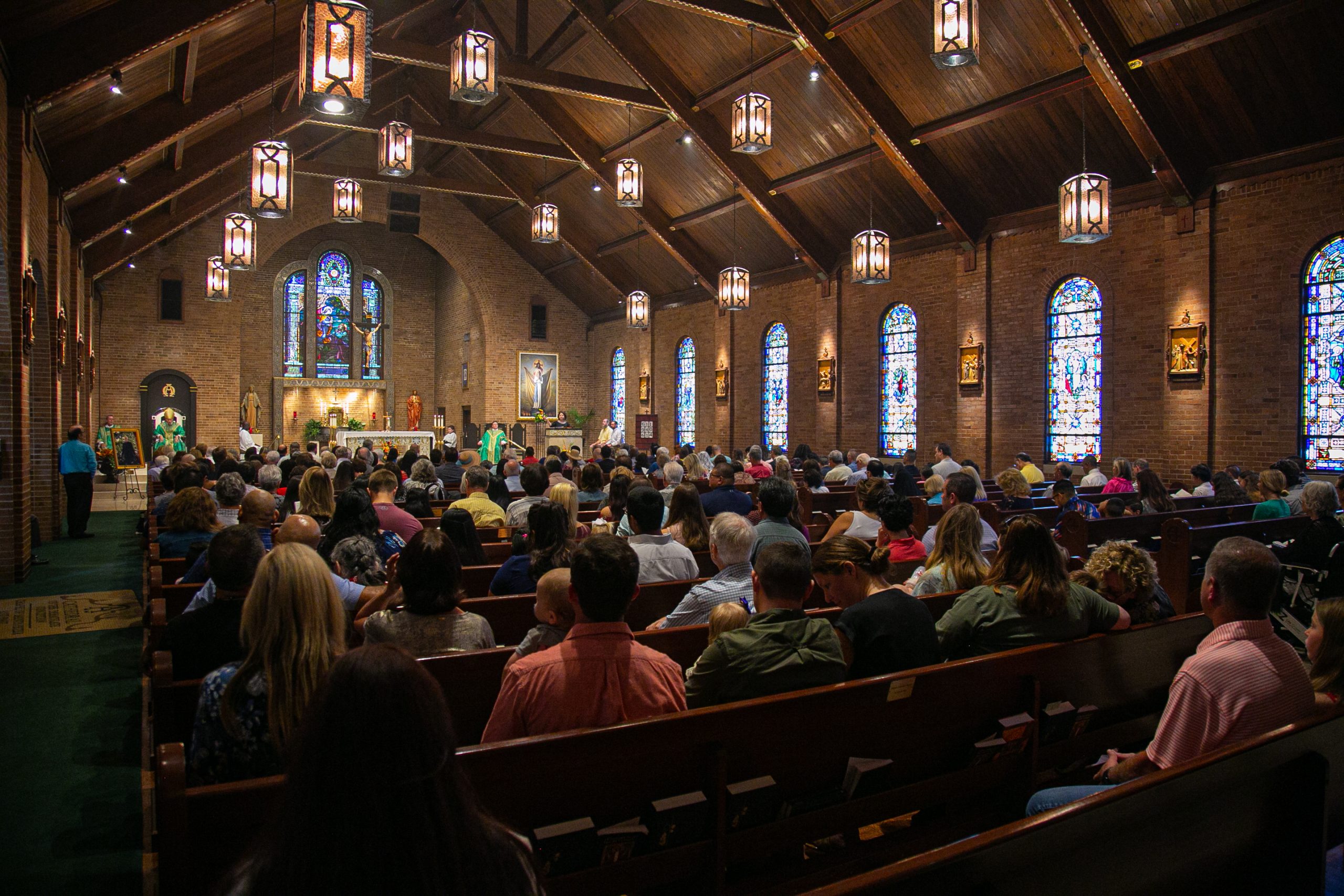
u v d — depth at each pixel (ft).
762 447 68.44
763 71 47.93
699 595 13.60
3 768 14.62
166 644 9.98
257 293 92.32
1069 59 39.04
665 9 47.78
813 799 9.00
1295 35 33.42
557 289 92.89
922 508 26.96
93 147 38.96
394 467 36.81
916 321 56.24
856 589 11.36
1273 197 37.93
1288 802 6.89
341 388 97.86
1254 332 38.75
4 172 28.02
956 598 13.60
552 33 56.03
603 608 8.39
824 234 60.18
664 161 62.23
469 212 88.48
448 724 3.57
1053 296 48.03
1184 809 6.19
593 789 7.83
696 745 8.31
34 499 39.22
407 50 48.88
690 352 78.18
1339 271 36.22
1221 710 8.19
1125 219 44.19
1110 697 11.80
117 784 14.03
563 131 62.08
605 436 82.69
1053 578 11.12
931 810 10.89
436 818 3.39
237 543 10.07
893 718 9.68
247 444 71.46
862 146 50.65
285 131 55.57
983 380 51.26
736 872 9.29
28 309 30.78
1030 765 10.66
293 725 7.46
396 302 100.42
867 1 40.73
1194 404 40.96
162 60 35.19
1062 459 47.67
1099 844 5.71
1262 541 23.97
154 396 78.13
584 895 7.73
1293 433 37.55
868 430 59.67
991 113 42.78
